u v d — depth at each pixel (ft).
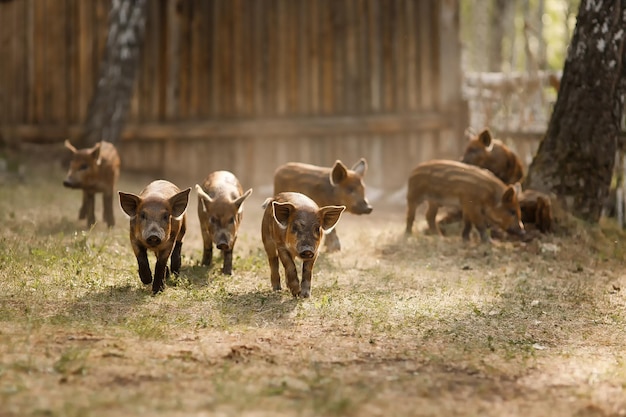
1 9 114.21
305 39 106.83
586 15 70.44
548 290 53.42
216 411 29.14
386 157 105.19
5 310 41.65
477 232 71.77
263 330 41.01
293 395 31.42
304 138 107.04
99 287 47.39
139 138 110.22
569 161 71.10
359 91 105.60
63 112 113.29
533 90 98.02
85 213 69.87
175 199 46.37
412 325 43.32
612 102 70.74
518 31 211.00
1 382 31.27
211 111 109.40
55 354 35.19
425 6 102.83
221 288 48.49
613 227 74.43
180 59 109.60
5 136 114.11
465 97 101.86
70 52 112.88
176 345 37.58
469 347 39.86
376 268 57.21
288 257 47.55
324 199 61.21
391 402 31.12
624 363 38.09
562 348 40.91
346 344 39.32
